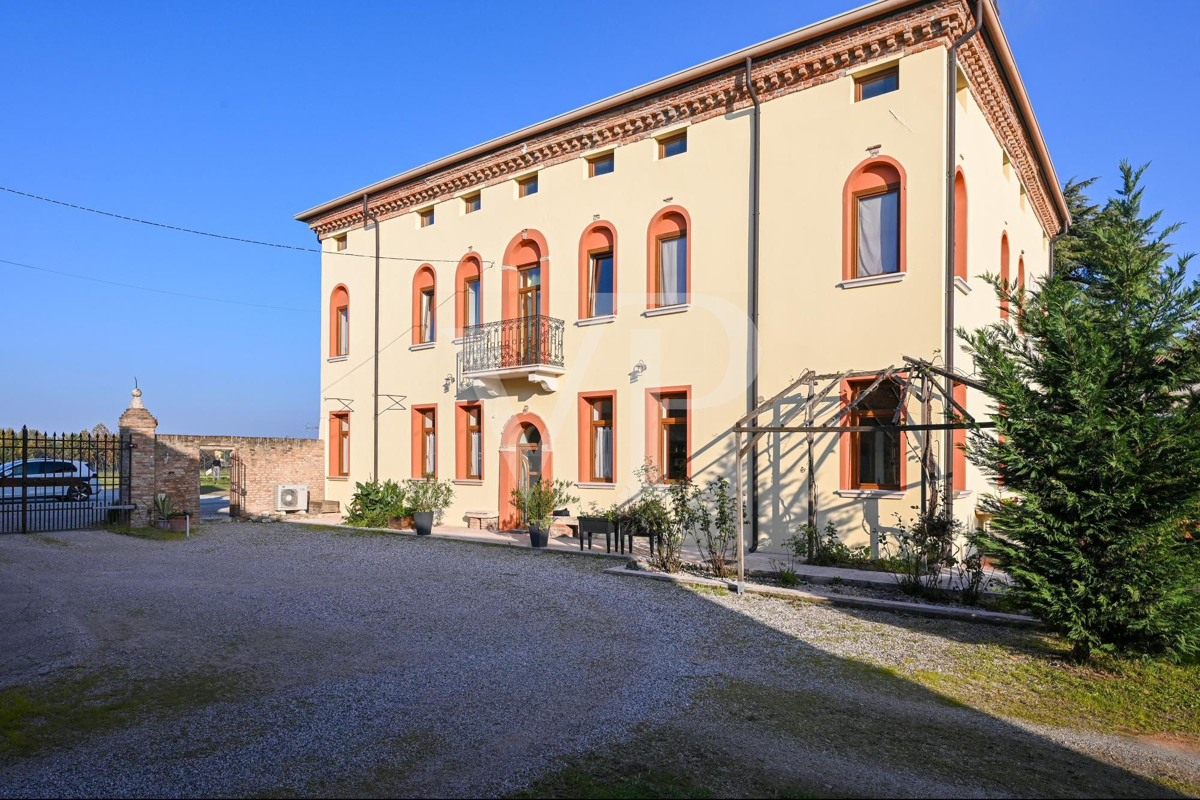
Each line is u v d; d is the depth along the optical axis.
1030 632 8.51
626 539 15.80
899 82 12.75
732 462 14.37
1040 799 4.55
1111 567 6.95
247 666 7.10
